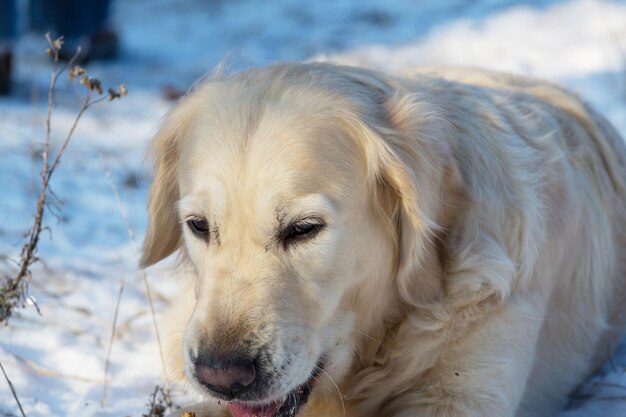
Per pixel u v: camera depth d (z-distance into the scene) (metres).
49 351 5.91
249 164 4.22
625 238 6.00
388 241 4.57
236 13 22.14
